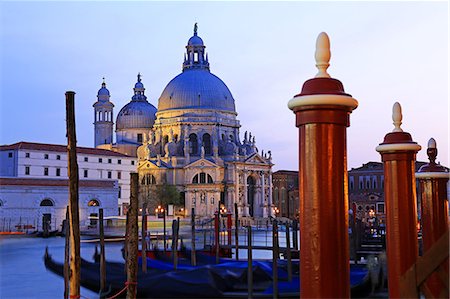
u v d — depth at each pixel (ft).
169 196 434.30
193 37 537.24
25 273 144.77
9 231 298.76
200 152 480.64
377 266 91.45
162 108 507.30
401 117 29.40
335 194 16.20
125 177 424.05
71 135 73.67
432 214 37.01
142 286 100.94
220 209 398.62
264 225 442.91
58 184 322.14
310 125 16.40
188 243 244.22
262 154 499.92
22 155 355.36
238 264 113.70
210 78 512.63
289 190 542.16
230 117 508.94
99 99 540.52
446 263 15.57
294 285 99.60
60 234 262.88
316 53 17.46
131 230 78.28
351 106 16.56
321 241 16.07
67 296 100.83
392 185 28.63
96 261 148.97
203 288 97.35
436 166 37.45
